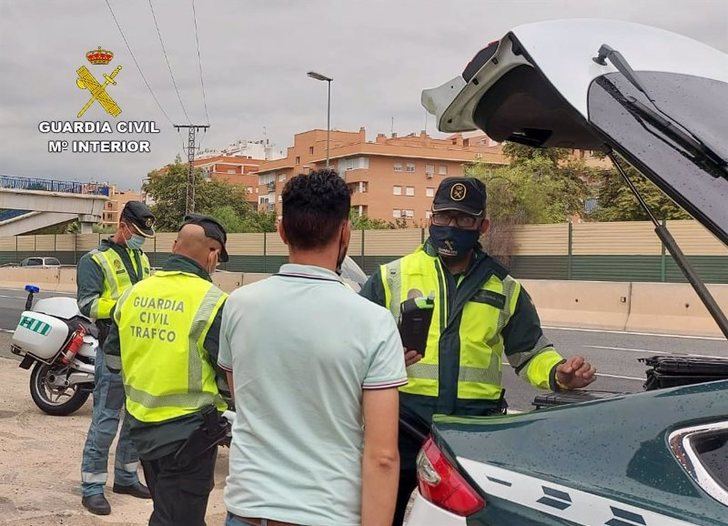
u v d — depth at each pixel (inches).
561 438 72.7
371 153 3164.4
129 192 5216.5
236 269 1376.7
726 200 71.5
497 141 116.0
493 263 112.7
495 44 93.7
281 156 5349.4
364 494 78.7
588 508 66.5
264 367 81.5
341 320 80.0
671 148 75.4
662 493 64.3
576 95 81.1
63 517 172.1
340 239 84.7
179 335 124.9
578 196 1441.9
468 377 108.4
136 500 188.7
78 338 266.2
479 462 75.2
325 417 79.6
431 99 111.0
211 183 2696.9
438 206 108.8
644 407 70.7
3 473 202.8
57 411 272.5
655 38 92.5
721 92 85.4
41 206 2092.8
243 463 82.5
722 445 65.0
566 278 876.0
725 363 91.7
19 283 1476.4
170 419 123.8
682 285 666.8
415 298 107.2
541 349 113.2
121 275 190.5
